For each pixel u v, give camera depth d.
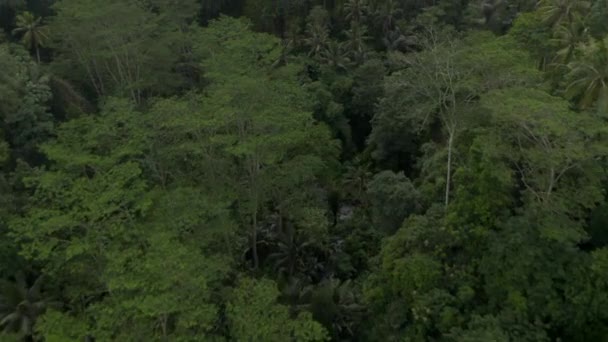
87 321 20.56
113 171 24.19
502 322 18.84
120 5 40.31
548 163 19.92
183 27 50.34
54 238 22.48
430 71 29.03
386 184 30.92
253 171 29.05
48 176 24.06
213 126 26.83
